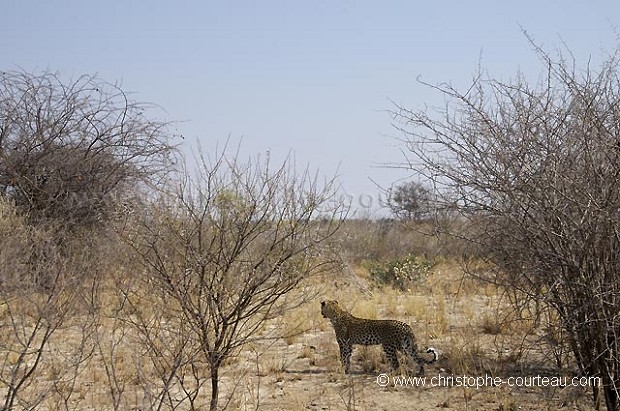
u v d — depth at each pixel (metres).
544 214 8.19
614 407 8.53
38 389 9.24
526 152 8.32
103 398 9.01
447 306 17.34
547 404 9.30
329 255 13.73
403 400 9.95
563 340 9.60
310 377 11.19
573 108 8.28
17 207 17.00
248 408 9.49
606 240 8.03
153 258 8.55
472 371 11.12
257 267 8.91
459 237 9.32
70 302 8.70
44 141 19.66
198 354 9.02
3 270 7.95
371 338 11.42
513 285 9.19
